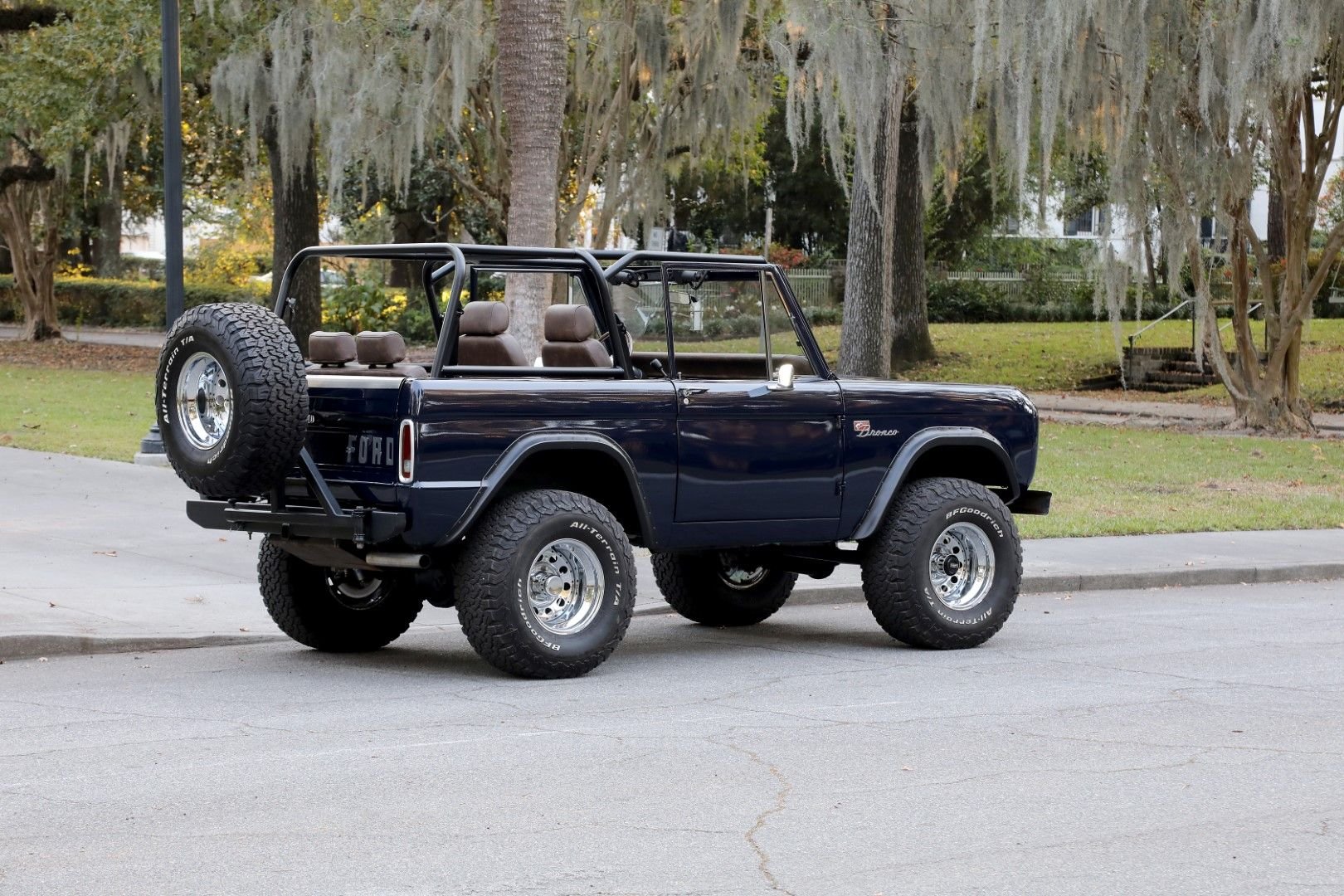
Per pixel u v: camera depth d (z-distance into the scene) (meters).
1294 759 11.00
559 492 13.55
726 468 14.25
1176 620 17.70
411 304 52.28
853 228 39.72
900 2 32.75
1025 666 14.62
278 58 38.34
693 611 16.75
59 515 21.72
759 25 34.62
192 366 13.10
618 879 8.14
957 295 67.94
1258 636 16.53
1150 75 35.00
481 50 34.62
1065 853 8.69
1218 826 9.27
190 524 21.22
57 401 39.06
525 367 13.61
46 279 64.62
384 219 64.88
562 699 12.77
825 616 17.80
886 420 15.20
